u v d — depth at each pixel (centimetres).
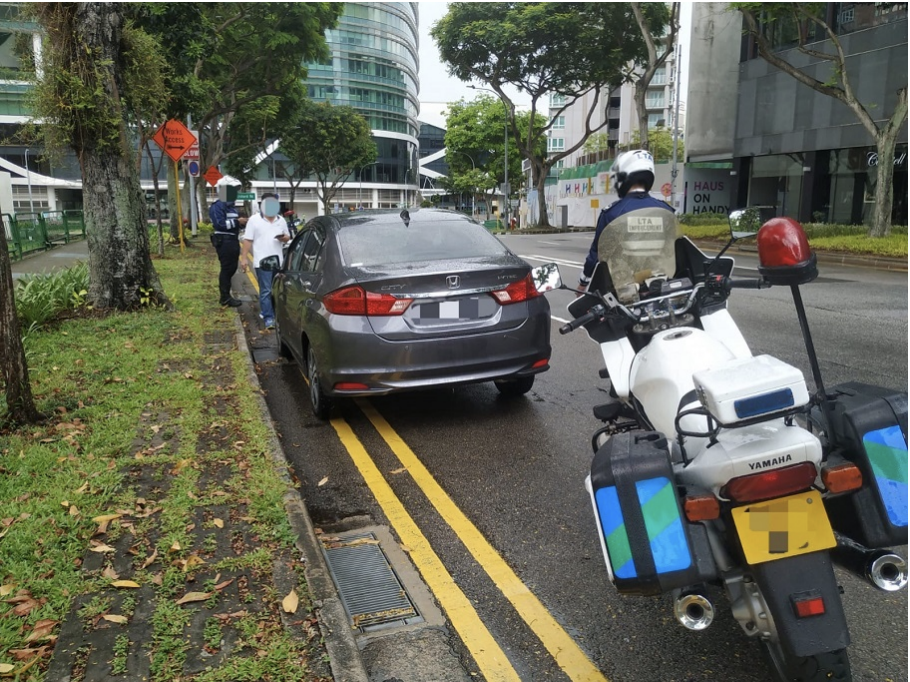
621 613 329
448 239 618
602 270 348
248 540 371
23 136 1003
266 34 2289
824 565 224
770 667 246
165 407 590
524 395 673
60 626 300
